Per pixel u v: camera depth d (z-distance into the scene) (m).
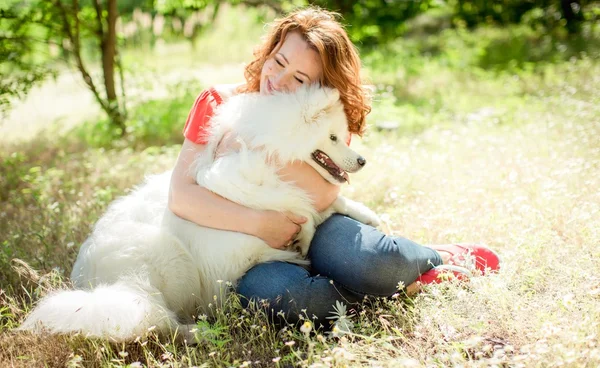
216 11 17.66
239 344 2.62
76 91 11.33
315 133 2.70
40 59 8.93
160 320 2.65
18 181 5.54
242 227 2.76
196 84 8.92
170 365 2.49
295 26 2.90
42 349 2.62
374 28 13.80
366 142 6.04
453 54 11.67
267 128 2.70
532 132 5.62
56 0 6.92
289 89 2.87
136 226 2.85
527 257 3.01
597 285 2.69
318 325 2.84
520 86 8.87
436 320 2.62
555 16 14.50
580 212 3.42
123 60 9.78
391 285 2.78
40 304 2.62
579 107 6.30
